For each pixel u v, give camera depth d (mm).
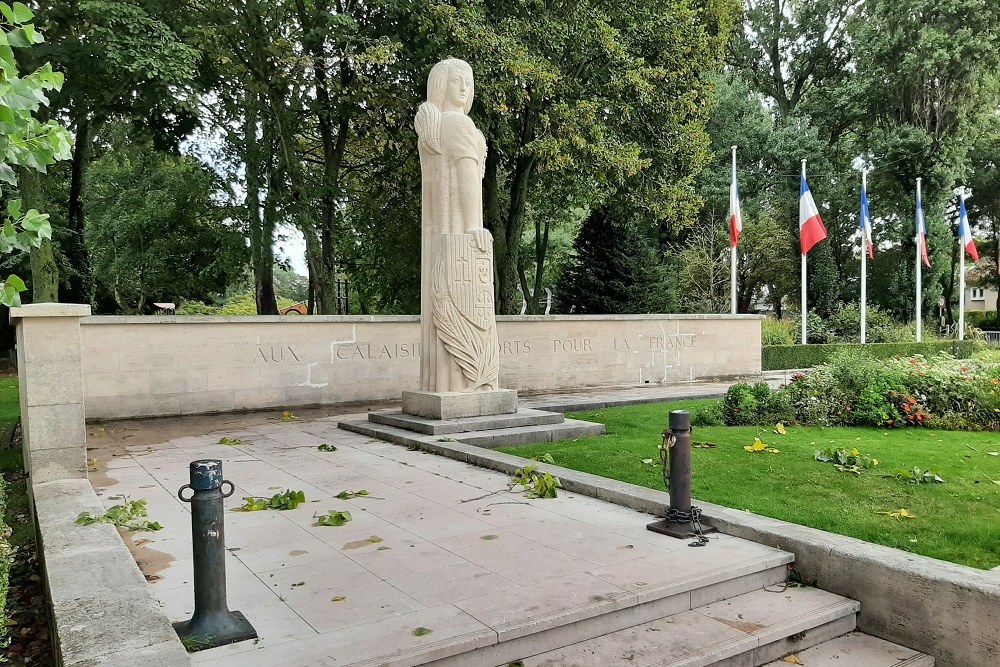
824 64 40406
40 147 3926
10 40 3801
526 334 17109
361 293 31172
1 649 4352
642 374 18953
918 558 4566
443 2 16734
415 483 7242
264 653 3484
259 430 11305
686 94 20828
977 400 10570
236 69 17625
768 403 11281
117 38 13750
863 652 4309
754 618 4332
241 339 13727
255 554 4992
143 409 12852
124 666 2971
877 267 39594
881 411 10547
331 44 17859
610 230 30781
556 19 18297
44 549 4594
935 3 33125
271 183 19234
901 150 34406
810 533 5137
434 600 4129
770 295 40344
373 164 22219
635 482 7160
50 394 6797
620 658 3793
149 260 26641
